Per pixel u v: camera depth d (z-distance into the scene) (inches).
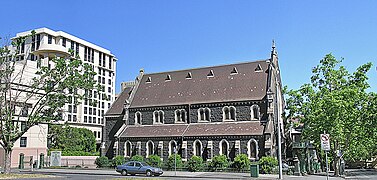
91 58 5059.1
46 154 2588.6
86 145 3393.2
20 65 2444.6
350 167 3410.4
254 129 2011.6
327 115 1696.6
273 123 2037.4
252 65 2380.7
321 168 2333.9
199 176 1525.6
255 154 1947.6
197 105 2265.0
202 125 2206.0
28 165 2365.9
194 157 1947.6
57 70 1438.2
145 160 2095.2
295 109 1861.5
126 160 2176.4
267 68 2309.3
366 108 1777.8
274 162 1753.2
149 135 2265.0
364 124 1786.4
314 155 2245.3
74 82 1432.1
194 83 2452.0
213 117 2207.2
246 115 2119.8
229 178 1435.8
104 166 2177.7
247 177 1488.7
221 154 2022.6
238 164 1831.9
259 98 2112.5
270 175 1625.2
